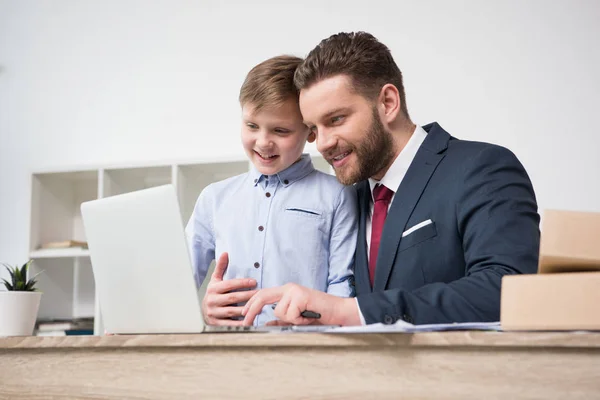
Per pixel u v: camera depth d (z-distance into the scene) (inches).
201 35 150.6
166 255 48.0
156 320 48.7
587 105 125.5
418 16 136.9
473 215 56.9
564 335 35.4
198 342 41.3
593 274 36.5
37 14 161.0
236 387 40.6
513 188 57.2
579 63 126.9
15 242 154.3
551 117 126.8
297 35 144.9
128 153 151.2
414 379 37.8
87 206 52.8
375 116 62.1
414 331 39.4
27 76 159.8
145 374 43.0
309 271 68.4
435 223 60.1
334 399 38.9
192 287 47.0
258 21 147.4
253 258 69.8
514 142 128.1
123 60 154.5
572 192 123.9
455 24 134.5
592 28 127.0
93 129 154.0
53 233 140.9
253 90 67.1
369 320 44.6
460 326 40.2
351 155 62.3
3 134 159.0
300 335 39.4
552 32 129.0
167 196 47.9
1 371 47.3
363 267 64.6
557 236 39.4
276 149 68.6
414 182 62.1
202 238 74.6
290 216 70.2
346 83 60.7
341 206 70.2
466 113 131.6
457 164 60.9
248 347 40.7
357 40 62.7
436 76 134.2
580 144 124.7
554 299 37.1
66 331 126.6
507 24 131.6
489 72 131.3
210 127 147.3
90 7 158.1
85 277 141.9
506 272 49.6
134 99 152.6
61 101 156.8
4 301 58.5
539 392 35.9
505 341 36.3
